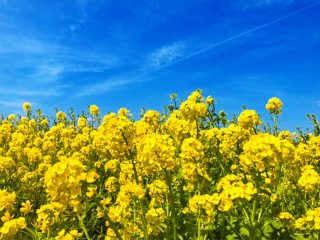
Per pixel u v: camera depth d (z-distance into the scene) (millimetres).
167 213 649
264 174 583
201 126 953
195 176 678
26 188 874
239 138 805
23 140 1178
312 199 699
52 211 561
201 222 583
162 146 574
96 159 1069
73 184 423
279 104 896
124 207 582
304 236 609
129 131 659
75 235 551
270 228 584
